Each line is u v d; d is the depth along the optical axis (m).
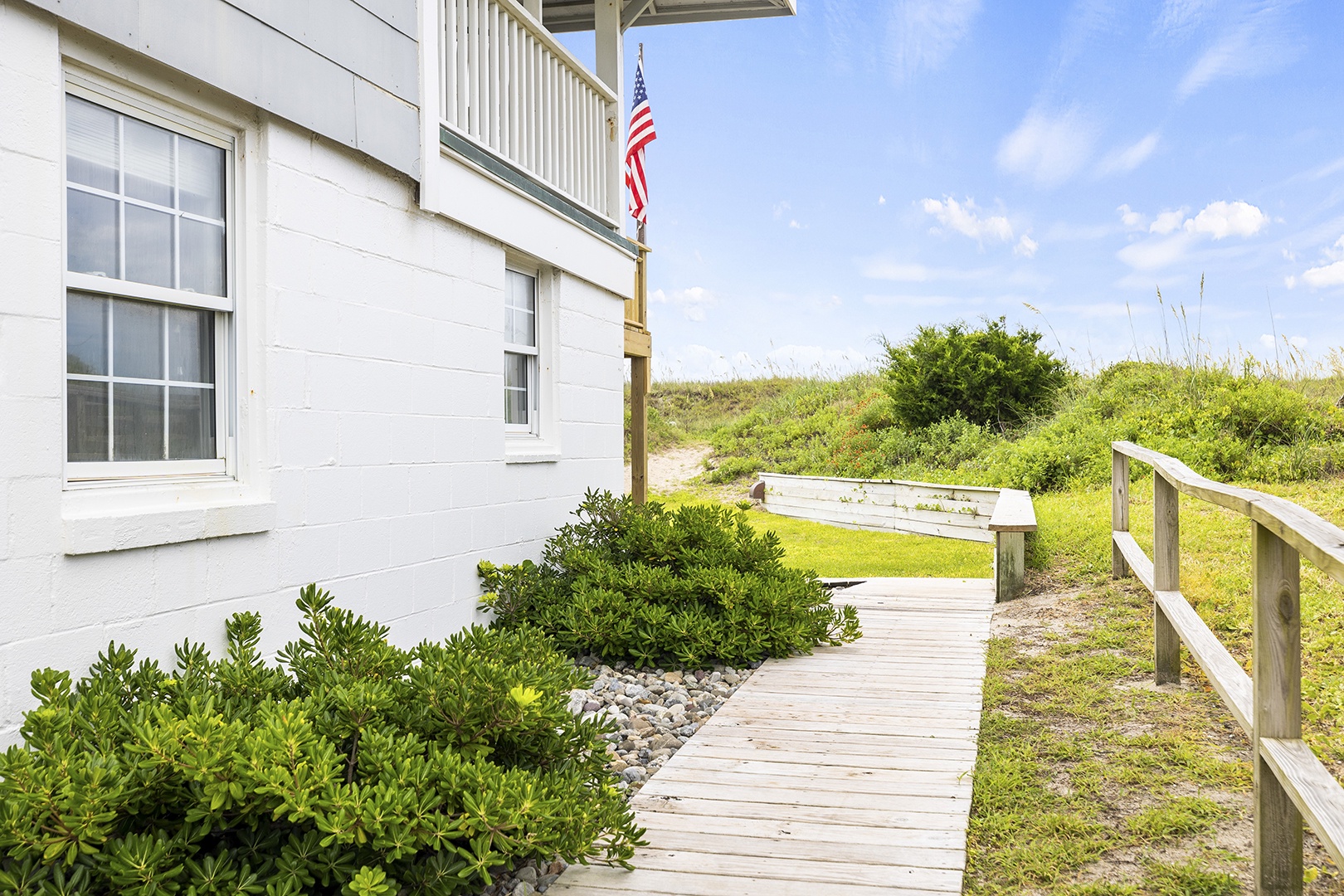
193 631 3.41
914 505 12.04
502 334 5.69
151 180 3.40
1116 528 6.53
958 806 3.29
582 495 6.89
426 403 4.89
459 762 2.54
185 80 3.42
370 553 4.43
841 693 4.73
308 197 4.01
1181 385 13.14
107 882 2.20
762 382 24.31
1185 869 2.71
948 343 15.32
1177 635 4.38
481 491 5.45
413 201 4.78
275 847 2.44
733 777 3.60
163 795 2.32
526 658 3.43
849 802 3.34
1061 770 3.57
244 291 3.76
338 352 4.21
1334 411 10.72
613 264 7.39
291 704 2.57
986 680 4.82
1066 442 12.01
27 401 2.80
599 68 7.57
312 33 3.97
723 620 5.47
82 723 2.42
